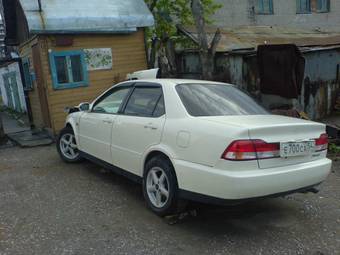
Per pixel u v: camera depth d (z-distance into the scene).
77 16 9.35
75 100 9.73
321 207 4.71
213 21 14.20
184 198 3.92
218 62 10.55
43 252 3.56
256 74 10.47
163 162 4.18
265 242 3.79
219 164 3.58
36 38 9.38
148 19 10.34
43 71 9.23
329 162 4.23
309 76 10.60
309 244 3.75
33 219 4.31
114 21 9.83
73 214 4.44
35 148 8.32
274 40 12.61
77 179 5.79
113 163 5.22
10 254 3.53
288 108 9.54
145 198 4.52
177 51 11.35
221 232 4.00
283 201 4.90
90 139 5.80
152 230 4.03
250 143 3.57
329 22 20.52
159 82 4.71
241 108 4.49
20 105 16.02
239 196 3.53
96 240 3.80
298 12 19.41
